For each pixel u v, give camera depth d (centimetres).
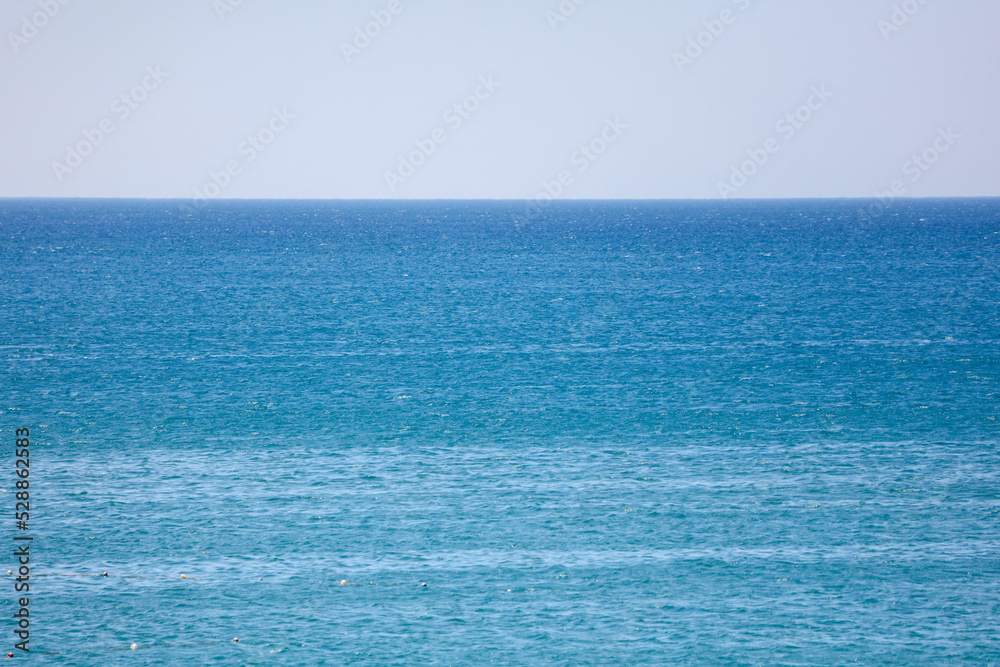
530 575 5669
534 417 9281
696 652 4812
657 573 5678
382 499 6938
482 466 7731
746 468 7612
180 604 5316
